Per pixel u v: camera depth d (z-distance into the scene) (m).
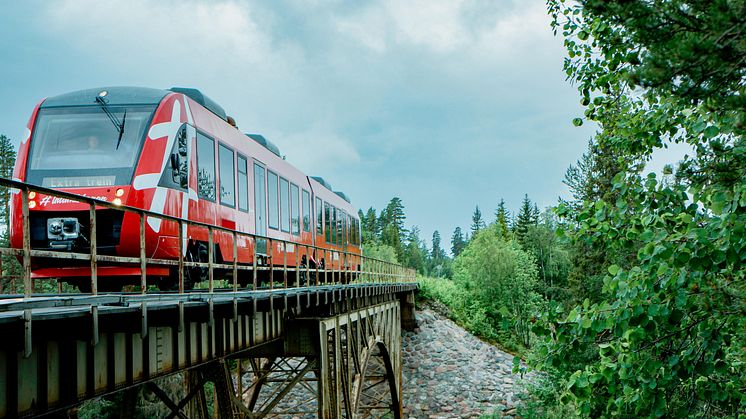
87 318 6.40
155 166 11.26
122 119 11.45
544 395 31.48
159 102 11.84
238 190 15.36
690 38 4.56
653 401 6.78
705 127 6.88
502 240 62.84
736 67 4.70
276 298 12.49
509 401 37.31
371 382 40.88
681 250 6.10
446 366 42.75
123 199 10.78
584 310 6.98
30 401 6.37
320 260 24.55
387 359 31.56
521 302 54.88
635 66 5.26
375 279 28.27
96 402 23.25
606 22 7.43
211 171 13.62
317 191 24.61
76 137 11.26
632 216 7.84
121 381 8.16
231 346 12.48
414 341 46.72
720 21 4.35
